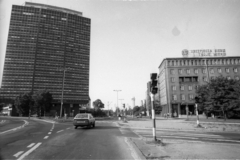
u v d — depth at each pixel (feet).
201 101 140.36
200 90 142.41
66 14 385.91
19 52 336.29
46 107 221.66
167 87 215.92
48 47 358.43
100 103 376.48
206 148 24.18
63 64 367.45
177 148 24.08
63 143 29.22
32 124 80.23
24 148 25.03
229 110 110.01
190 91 211.00
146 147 24.71
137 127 64.08
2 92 317.42
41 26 357.61
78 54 386.93
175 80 215.10
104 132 46.60
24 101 221.87
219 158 19.07
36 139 33.42
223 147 25.05
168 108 212.23
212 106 113.09
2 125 73.77
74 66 378.94
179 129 56.85
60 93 356.59
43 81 345.31
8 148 24.99
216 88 115.55
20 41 339.57
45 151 23.20
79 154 21.71
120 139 33.96
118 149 24.67
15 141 31.01
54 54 362.33
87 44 400.67
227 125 71.67
